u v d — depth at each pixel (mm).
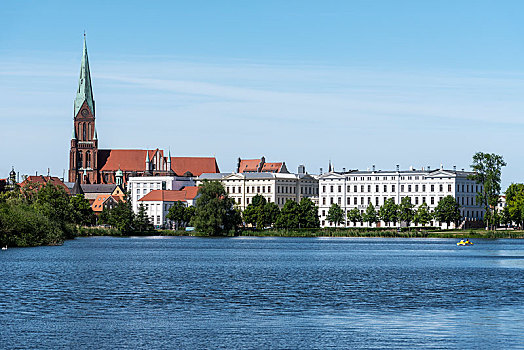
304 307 87875
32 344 67875
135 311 84625
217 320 79062
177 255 182500
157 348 66688
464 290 104875
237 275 127312
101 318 80062
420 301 93188
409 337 70625
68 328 74562
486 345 67562
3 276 120750
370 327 75188
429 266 148750
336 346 67250
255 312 84125
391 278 122562
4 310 84562
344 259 170625
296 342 68688
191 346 67375
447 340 69438
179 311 84812
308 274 129750
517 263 156250
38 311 84125
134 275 126125
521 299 95062
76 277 121250
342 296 97938
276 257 177000
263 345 67625
